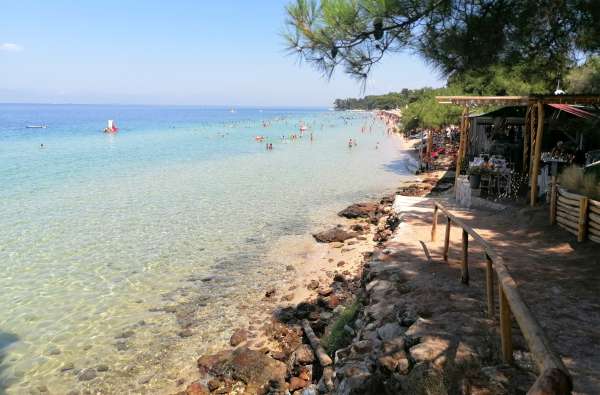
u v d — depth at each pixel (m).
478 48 6.73
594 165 11.76
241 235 16.75
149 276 12.80
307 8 6.36
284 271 13.18
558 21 6.76
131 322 10.16
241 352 8.39
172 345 9.20
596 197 9.98
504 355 4.91
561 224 11.09
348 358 6.19
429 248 10.67
